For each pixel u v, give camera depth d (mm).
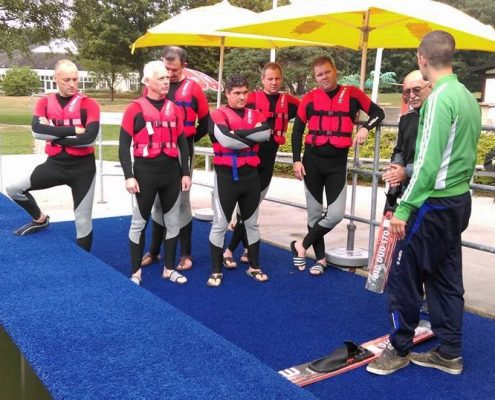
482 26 3779
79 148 4203
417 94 3451
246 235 4457
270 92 4559
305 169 4500
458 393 2740
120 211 6926
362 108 4320
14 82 50438
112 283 3484
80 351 2525
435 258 2795
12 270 3695
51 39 26641
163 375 2328
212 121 4090
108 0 31375
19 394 2879
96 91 52562
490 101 17875
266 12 4105
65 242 4398
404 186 3492
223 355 2537
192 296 4059
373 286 3648
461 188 2730
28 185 4277
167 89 4004
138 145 4047
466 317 3744
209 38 5977
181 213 4629
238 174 4160
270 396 2186
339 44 5148
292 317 3693
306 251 4906
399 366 2947
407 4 3609
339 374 2918
